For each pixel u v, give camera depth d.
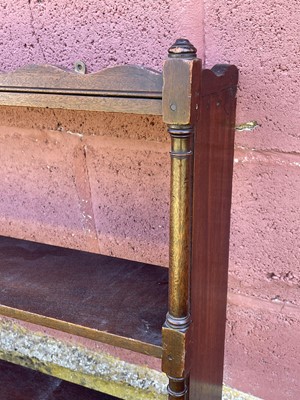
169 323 0.59
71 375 1.03
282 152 0.73
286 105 0.70
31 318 0.70
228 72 0.65
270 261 0.79
